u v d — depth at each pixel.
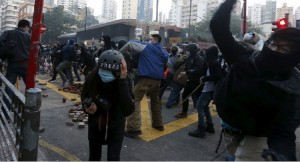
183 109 7.45
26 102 2.55
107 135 3.18
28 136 2.56
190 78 6.97
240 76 2.02
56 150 4.77
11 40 5.98
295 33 1.84
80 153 4.72
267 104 1.92
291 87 1.88
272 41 1.90
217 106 2.22
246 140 2.24
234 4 2.16
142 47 5.62
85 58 11.24
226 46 2.12
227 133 2.35
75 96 9.48
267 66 1.90
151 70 5.58
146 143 5.40
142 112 7.69
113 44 7.70
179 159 4.76
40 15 4.91
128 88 3.00
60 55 11.89
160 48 5.76
